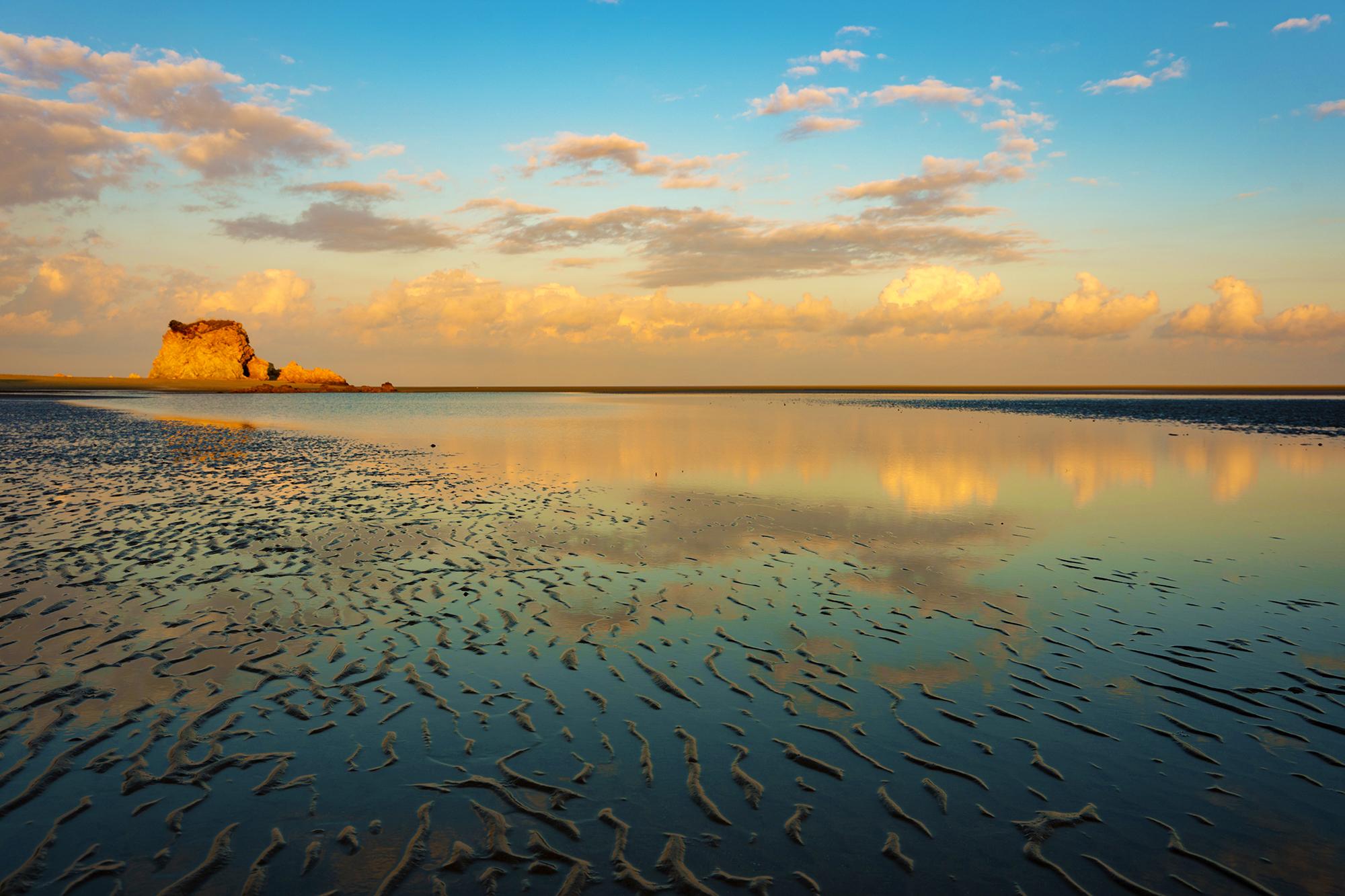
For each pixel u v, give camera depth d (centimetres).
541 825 540
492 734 672
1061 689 773
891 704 739
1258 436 3984
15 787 572
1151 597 1088
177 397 11206
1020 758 636
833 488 2103
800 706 735
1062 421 5484
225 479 2247
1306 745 657
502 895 466
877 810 562
